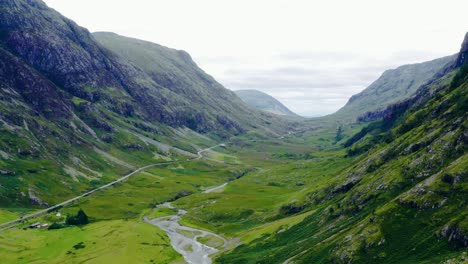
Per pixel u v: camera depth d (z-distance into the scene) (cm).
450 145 16312
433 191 13675
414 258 11469
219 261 17512
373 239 13000
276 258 15788
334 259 13288
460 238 11006
